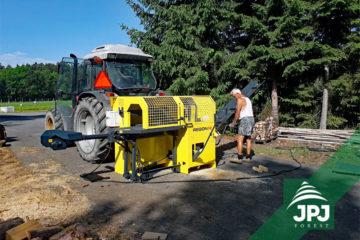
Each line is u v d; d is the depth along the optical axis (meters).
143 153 4.87
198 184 4.38
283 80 9.54
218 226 3.01
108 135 4.22
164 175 4.84
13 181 4.47
